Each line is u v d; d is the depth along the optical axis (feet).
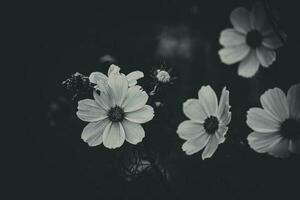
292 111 1.42
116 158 1.84
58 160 3.52
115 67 1.56
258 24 1.75
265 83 2.54
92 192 2.29
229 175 1.80
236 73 3.73
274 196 1.72
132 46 4.63
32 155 4.12
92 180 2.00
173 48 4.41
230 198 1.78
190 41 4.42
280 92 1.42
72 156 2.23
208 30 4.39
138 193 1.89
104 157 1.87
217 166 1.81
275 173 1.74
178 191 1.85
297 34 1.78
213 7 4.30
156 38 4.68
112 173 1.89
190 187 1.84
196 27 4.46
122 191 1.91
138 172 1.83
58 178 3.56
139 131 1.51
